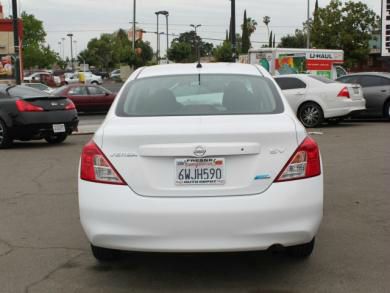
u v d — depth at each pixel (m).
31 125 12.39
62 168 9.91
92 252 5.08
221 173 4.12
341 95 16.19
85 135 15.73
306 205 4.15
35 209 7.01
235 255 5.21
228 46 46.03
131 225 4.11
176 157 4.12
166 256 5.21
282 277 4.68
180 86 5.02
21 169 9.89
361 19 45.66
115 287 4.54
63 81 51.66
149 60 76.50
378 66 50.28
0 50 39.31
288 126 4.24
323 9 46.72
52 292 4.45
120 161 4.16
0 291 4.47
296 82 16.66
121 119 4.55
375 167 9.55
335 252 5.25
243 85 5.02
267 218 4.07
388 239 5.62
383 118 18.77
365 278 4.62
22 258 5.23
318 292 4.37
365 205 6.98
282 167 4.14
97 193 4.18
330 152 11.30
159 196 4.12
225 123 4.26
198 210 4.05
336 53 33.97
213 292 4.41
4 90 12.77
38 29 71.06
